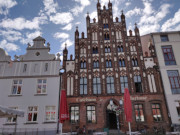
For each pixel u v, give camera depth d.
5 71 22.08
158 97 20.97
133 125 19.72
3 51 23.31
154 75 22.14
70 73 22.38
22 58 22.92
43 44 23.86
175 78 22.06
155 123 19.73
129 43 24.39
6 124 19.25
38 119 19.47
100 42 24.41
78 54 23.64
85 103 20.75
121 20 26.11
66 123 19.88
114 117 21.98
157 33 24.73
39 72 21.95
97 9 27.06
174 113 19.98
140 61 22.97
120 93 21.14
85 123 19.81
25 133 18.88
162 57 23.28
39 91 21.12
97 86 21.92
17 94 20.73
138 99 20.83
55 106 20.17
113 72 22.52
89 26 25.80
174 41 24.39
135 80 22.03
